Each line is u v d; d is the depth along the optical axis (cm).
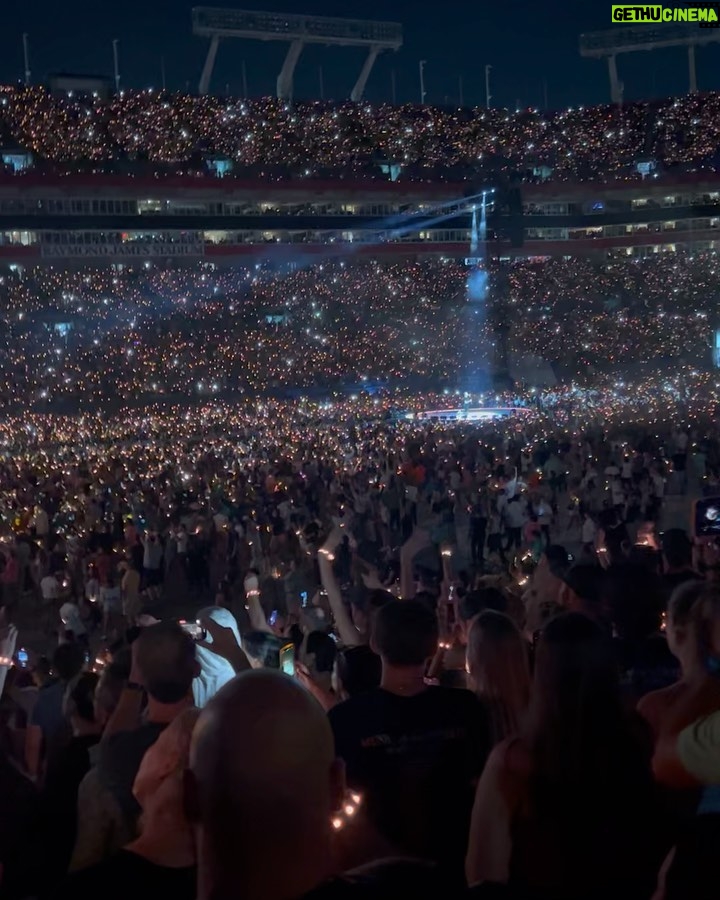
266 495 2561
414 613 398
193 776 214
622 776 303
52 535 2109
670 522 2631
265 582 1750
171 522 2345
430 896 217
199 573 2180
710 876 294
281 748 207
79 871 255
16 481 3039
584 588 578
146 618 815
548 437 3691
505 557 2114
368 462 3189
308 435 4262
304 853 206
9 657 561
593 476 2656
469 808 375
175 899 251
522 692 400
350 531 1884
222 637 501
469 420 4909
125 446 4194
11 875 429
